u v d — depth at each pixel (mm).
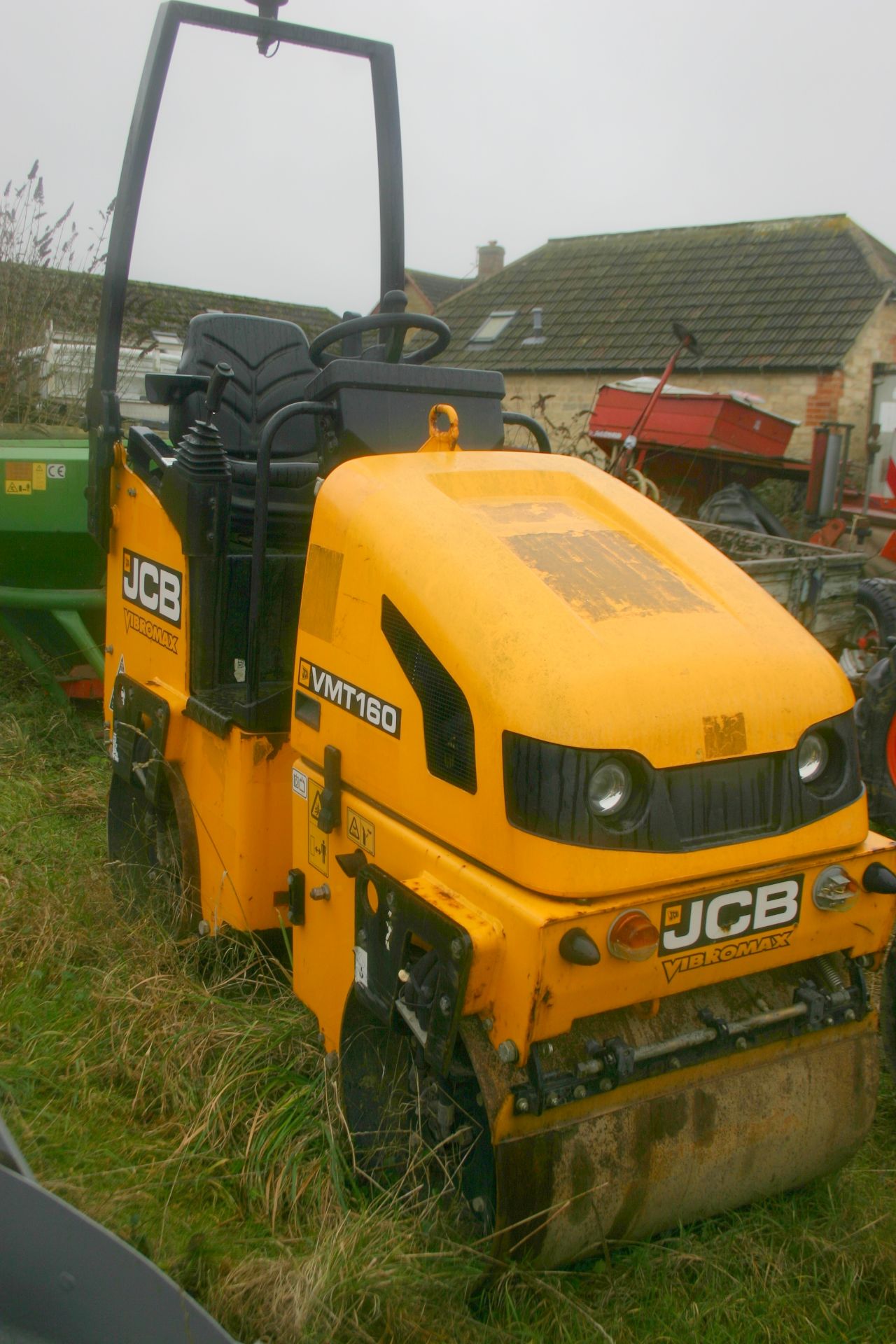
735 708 2250
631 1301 2316
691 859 2197
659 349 15852
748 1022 2383
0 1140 2084
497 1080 2170
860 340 14445
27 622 5609
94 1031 3049
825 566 6578
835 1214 2586
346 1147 2656
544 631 2207
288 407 2865
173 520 3242
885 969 3074
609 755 2119
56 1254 1908
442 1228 2342
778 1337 2279
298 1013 3066
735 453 10391
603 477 2877
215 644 3252
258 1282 2172
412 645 2387
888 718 4434
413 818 2406
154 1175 2533
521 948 2094
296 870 2859
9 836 4191
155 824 3672
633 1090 2318
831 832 2385
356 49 3732
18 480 5203
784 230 17062
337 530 2641
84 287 7359
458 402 2990
